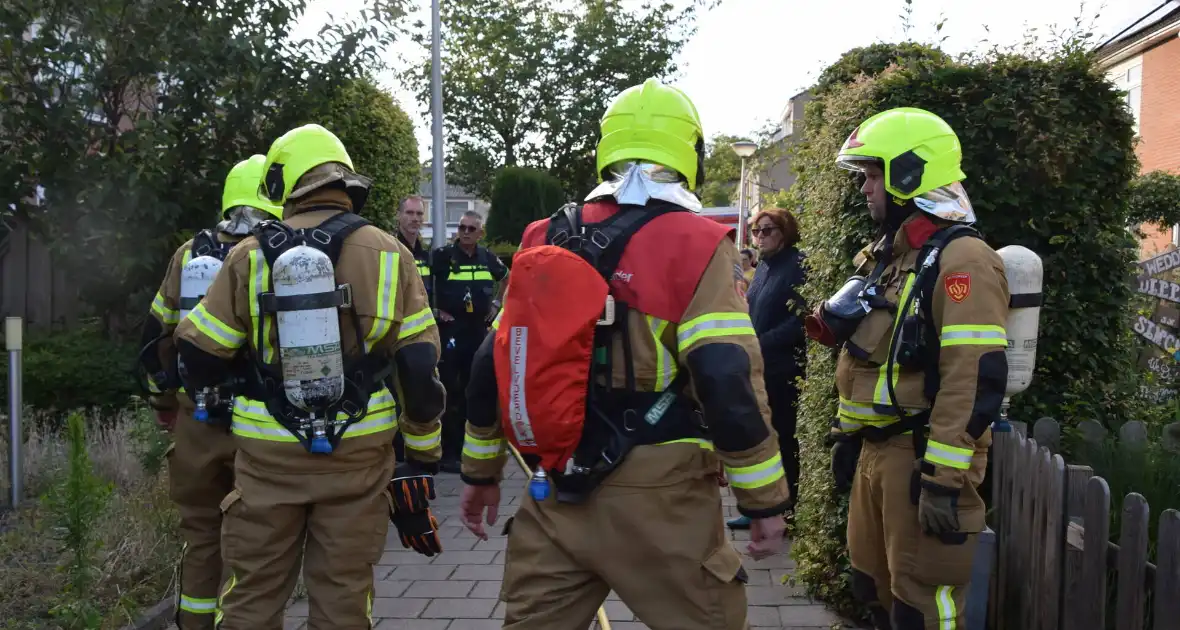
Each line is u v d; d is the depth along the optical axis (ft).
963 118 13.78
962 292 9.29
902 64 14.92
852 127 14.21
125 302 26.76
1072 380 13.92
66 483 13.82
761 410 7.36
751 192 91.40
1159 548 8.24
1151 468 11.67
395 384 10.53
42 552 16.29
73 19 23.84
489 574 17.03
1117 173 13.88
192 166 25.76
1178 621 8.02
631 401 7.78
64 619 13.06
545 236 8.27
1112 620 10.08
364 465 10.11
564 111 94.48
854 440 10.74
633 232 7.82
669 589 7.71
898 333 9.82
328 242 9.95
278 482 9.87
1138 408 15.43
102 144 24.90
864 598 10.83
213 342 9.80
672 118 8.20
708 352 7.38
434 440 10.67
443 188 41.32
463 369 26.16
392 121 36.22
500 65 94.79
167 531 16.67
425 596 15.85
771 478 7.37
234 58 24.99
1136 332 25.13
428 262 26.20
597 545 7.75
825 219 15.05
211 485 12.11
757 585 15.97
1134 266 14.07
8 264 28.84
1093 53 13.97
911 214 10.13
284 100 26.35
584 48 94.94
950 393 9.20
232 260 9.92
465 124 96.73
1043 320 13.79
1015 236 13.92
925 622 9.84
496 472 8.75
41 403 23.86
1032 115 13.62
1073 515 10.28
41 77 24.18
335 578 10.03
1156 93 66.03
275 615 10.12
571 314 7.50
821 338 10.51
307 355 9.53
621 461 7.69
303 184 10.39
